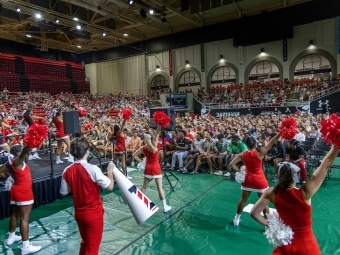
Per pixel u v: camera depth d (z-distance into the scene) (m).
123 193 2.78
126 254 3.42
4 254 3.48
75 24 21.14
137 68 28.75
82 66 31.59
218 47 24.25
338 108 16.92
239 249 3.49
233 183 6.60
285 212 2.05
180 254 3.40
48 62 28.22
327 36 19.77
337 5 18.62
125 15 20.67
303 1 19.56
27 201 3.42
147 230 4.12
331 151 1.92
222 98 22.28
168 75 26.95
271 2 20.14
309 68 21.19
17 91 25.11
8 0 15.79
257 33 21.30
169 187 6.39
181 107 22.44
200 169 7.85
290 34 20.17
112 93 30.64
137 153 4.95
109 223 4.41
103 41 27.42
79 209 2.53
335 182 6.29
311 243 2.00
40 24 20.69
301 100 18.17
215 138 8.59
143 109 22.95
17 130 9.00
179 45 25.73
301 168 5.89
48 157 7.39
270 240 2.10
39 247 3.55
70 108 20.88
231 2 17.42
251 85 22.17
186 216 4.63
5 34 24.66
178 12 20.42
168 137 8.74
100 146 9.66
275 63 22.05
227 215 4.64
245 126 10.41
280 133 3.33
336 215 4.42
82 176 2.52
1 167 3.41
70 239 3.88
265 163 7.21
